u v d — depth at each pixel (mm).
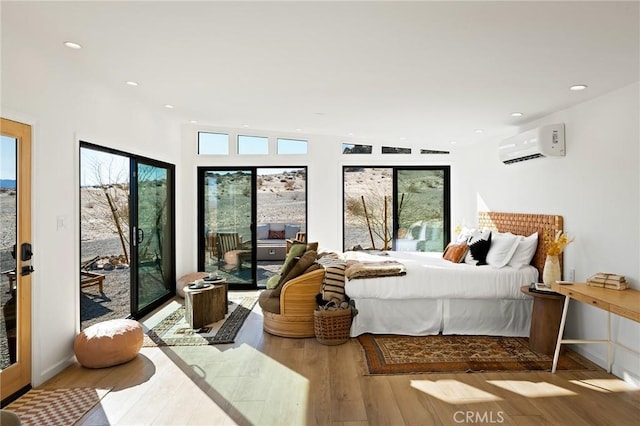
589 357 3619
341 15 2135
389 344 3994
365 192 6652
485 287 4215
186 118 5582
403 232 6648
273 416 2656
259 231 7094
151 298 5445
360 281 4254
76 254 3623
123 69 3254
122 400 2873
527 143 4242
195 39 2541
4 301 2850
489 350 3826
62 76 3408
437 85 3293
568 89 3311
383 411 2715
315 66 2961
